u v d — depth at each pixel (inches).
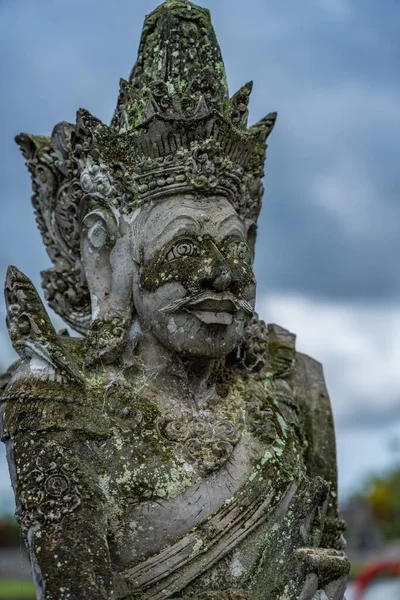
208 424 136.3
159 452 131.4
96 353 137.2
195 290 133.9
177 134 139.1
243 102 147.3
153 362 139.6
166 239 136.2
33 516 120.9
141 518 127.9
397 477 1153.4
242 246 139.9
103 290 143.9
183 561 126.8
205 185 138.8
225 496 131.8
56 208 156.9
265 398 145.9
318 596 127.6
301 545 133.0
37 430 127.1
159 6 154.4
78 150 145.7
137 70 153.2
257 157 152.1
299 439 152.9
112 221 142.0
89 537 119.2
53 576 115.0
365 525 1047.6
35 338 133.6
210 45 151.2
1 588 434.6
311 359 169.2
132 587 124.9
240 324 139.1
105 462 129.0
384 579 410.3
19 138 162.4
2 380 154.8
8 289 137.6
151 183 139.2
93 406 132.2
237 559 129.6
